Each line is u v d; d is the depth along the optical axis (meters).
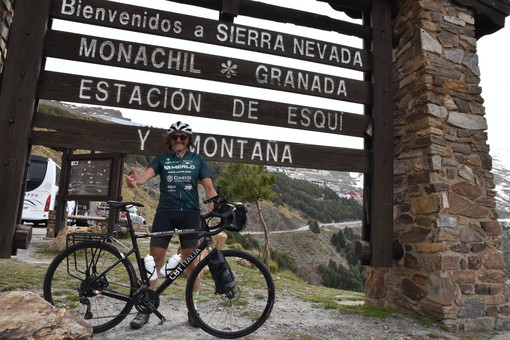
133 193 64.12
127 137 3.68
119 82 3.72
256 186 14.13
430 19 4.54
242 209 2.89
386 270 4.63
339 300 5.55
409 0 4.71
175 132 3.13
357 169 4.41
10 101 3.31
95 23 3.70
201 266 2.83
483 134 4.45
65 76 3.58
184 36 3.93
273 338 2.93
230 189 14.43
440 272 3.85
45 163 12.64
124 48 3.75
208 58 4.00
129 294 2.80
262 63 4.17
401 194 4.50
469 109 4.46
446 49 4.52
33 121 3.44
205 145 3.92
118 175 9.96
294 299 4.81
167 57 3.87
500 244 4.19
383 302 4.59
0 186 3.20
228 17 4.18
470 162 4.29
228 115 3.99
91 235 2.80
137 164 85.69
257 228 97.75
